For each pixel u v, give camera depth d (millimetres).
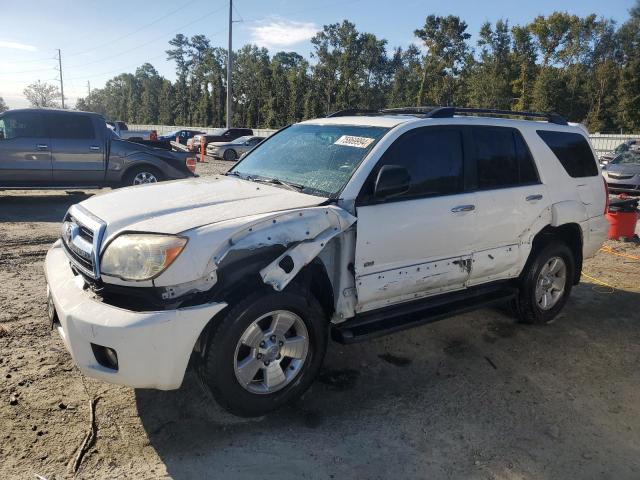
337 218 3375
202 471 2814
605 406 3633
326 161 3941
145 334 2779
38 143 9984
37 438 2986
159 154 11109
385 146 3773
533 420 3424
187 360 2910
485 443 3162
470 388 3811
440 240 3969
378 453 3035
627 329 5027
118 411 3305
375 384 3826
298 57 92938
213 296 3049
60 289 3188
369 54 61500
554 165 4875
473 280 4348
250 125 70500
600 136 33344
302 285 3516
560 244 4922
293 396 3404
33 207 10234
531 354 4418
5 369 3699
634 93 48562
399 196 3781
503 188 4438
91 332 2824
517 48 55438
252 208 3301
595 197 5266
